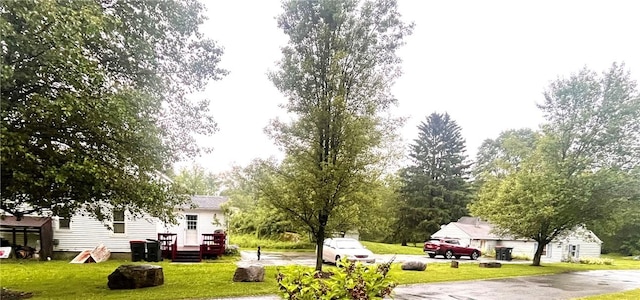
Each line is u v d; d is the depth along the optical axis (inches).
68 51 287.1
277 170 522.6
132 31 396.2
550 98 895.7
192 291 410.3
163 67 446.9
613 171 786.2
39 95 307.6
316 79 530.9
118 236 781.3
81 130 350.3
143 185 385.7
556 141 840.9
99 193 369.1
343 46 527.2
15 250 706.8
